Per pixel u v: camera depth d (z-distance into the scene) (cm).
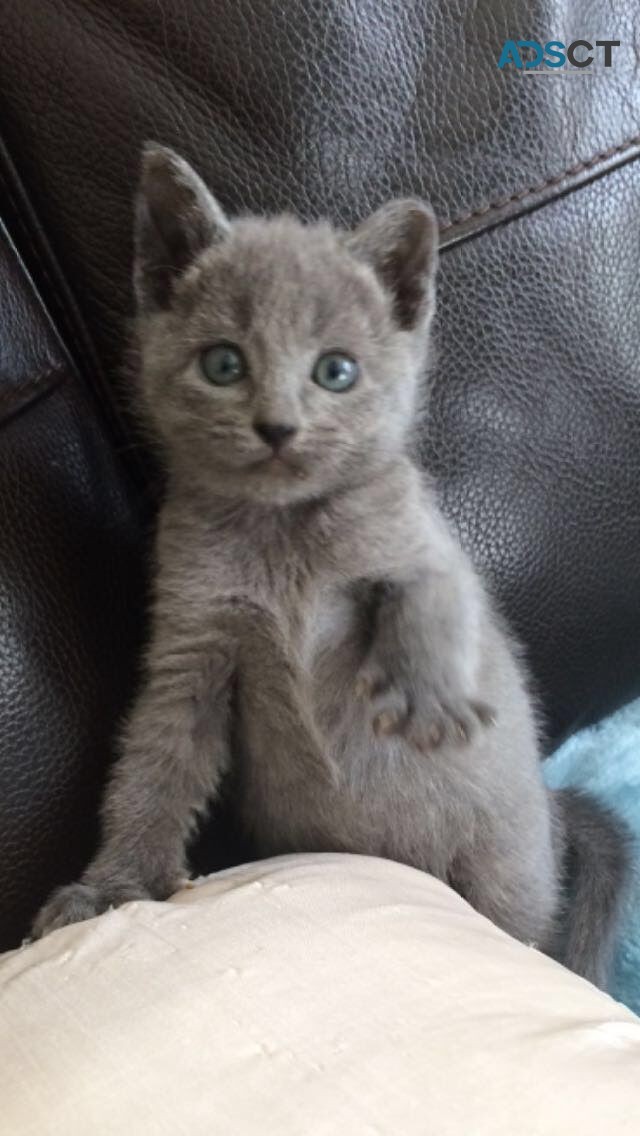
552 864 41
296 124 39
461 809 38
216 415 34
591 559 44
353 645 37
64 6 37
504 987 28
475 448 42
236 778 39
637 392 43
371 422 36
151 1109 24
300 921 30
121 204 38
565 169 41
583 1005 28
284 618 36
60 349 38
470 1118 24
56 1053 26
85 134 37
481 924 32
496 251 41
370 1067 25
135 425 39
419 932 30
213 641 37
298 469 34
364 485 36
